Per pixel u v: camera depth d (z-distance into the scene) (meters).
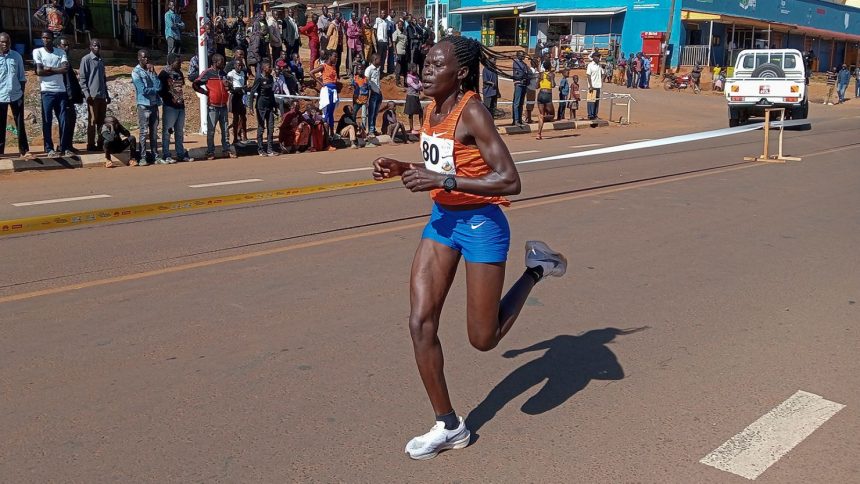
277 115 18.42
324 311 5.49
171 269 6.55
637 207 9.52
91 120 14.02
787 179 12.01
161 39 24.92
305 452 3.56
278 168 13.52
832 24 60.12
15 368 4.45
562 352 4.83
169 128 13.98
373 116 18.03
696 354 4.80
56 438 3.66
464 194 3.38
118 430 3.75
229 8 41.12
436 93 3.38
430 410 4.01
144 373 4.40
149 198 10.23
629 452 3.61
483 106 3.33
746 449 3.63
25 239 7.68
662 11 45.84
